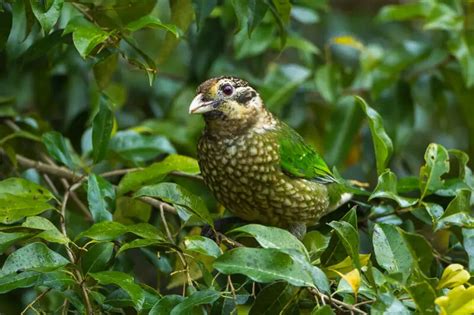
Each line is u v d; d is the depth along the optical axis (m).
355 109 13.45
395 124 13.56
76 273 8.36
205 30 13.09
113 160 11.49
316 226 11.34
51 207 8.95
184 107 14.26
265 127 10.80
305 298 8.35
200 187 12.43
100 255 8.52
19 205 8.84
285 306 8.21
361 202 11.06
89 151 11.73
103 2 10.34
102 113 10.30
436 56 13.71
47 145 10.52
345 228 8.05
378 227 8.36
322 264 8.51
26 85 14.11
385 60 13.51
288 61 16.83
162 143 11.60
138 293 7.97
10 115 11.84
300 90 14.24
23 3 9.18
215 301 8.32
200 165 11.02
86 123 12.87
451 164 13.11
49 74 13.20
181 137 13.33
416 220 10.77
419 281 7.79
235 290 8.48
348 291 8.03
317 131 14.63
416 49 13.59
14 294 12.11
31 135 11.12
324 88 13.52
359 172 14.23
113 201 9.58
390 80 13.45
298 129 14.24
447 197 10.24
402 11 13.62
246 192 10.80
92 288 8.69
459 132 16.50
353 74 14.23
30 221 8.48
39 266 8.16
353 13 17.34
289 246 8.11
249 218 11.14
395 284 7.84
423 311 7.56
